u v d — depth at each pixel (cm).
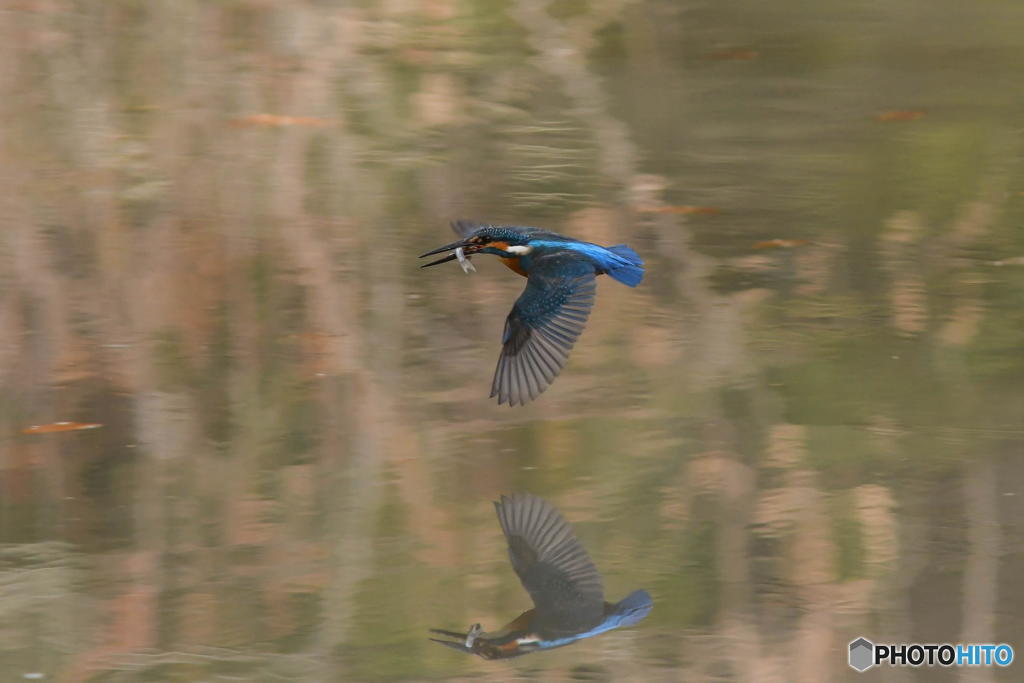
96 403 1100
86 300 1290
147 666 768
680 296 1352
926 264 1443
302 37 2267
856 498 972
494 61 2222
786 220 1565
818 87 2142
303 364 1180
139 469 1000
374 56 2203
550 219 1545
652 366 1199
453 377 1169
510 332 858
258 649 788
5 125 1791
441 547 904
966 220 1571
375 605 831
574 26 2456
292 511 947
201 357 1186
